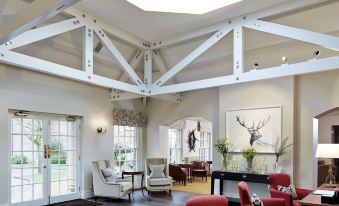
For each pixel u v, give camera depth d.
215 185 7.53
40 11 2.71
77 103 7.25
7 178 5.69
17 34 3.16
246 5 5.00
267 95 6.68
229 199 6.95
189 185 9.38
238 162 7.02
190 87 6.12
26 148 6.22
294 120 6.32
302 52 6.07
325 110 5.98
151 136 9.30
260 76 5.17
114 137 8.45
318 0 4.54
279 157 6.36
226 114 7.32
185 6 4.80
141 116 9.19
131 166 8.98
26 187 6.14
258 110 6.80
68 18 5.37
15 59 4.34
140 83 6.70
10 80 5.84
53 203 6.61
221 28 5.71
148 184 7.81
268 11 5.07
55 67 4.92
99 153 7.79
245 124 6.97
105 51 6.96
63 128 7.08
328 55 5.80
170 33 6.35
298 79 6.39
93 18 5.56
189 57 6.14
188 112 8.45
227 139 7.22
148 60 6.95
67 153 7.12
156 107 9.26
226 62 7.12
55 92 6.73
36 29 4.56
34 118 6.42
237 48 5.45
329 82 5.98
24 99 6.07
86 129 7.47
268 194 6.51
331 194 3.86
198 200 3.52
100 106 7.91
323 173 7.57
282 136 6.38
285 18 5.30
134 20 5.69
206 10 4.93
